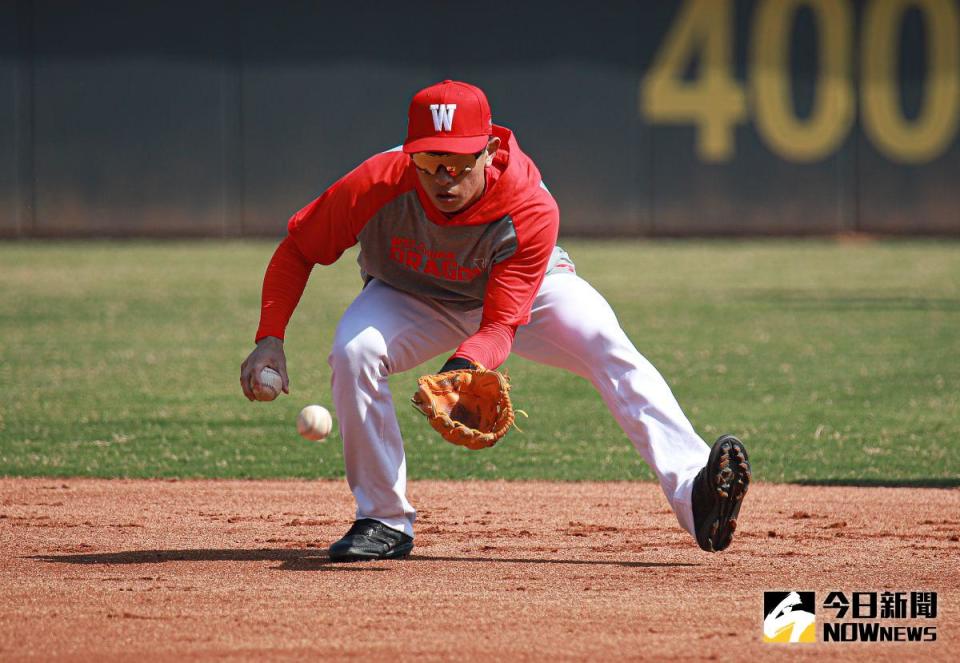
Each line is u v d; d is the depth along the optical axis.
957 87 86.31
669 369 37.56
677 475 15.66
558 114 85.88
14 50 83.00
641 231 87.06
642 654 12.75
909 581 15.98
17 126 83.50
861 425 29.00
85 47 83.44
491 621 13.89
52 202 84.31
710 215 87.12
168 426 29.03
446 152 14.36
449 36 85.12
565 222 86.81
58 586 15.46
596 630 13.55
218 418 30.12
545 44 85.50
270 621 13.85
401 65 85.06
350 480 16.97
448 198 14.71
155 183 84.81
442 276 15.76
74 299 56.50
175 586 15.46
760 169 86.88
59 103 83.62
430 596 14.97
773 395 33.16
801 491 22.61
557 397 33.16
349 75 84.88
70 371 37.34
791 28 85.88
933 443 26.94
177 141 84.62
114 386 34.72
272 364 15.88
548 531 19.33
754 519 20.25
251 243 83.75
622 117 86.19
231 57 84.50
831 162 87.06
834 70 86.25
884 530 19.39
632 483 23.64
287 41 84.50
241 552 17.61
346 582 15.68
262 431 28.53
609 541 18.56
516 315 15.20
